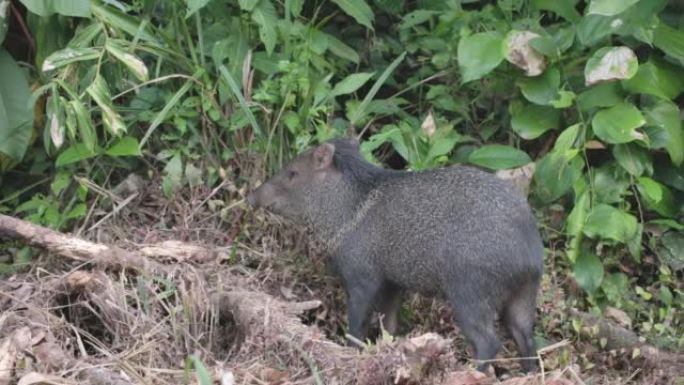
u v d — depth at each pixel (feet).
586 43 34.04
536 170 34.71
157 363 28.60
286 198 32.94
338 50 37.35
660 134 34.58
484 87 37.35
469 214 29.58
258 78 36.78
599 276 33.65
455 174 30.50
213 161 35.83
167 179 35.09
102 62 35.09
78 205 34.73
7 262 34.12
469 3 40.04
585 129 34.99
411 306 33.73
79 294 30.55
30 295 30.19
